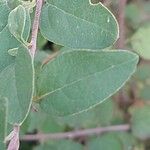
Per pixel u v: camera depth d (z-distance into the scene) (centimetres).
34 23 17
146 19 37
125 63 14
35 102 16
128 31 37
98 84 15
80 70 15
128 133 35
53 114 16
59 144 33
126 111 36
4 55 16
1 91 15
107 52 15
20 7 16
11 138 15
